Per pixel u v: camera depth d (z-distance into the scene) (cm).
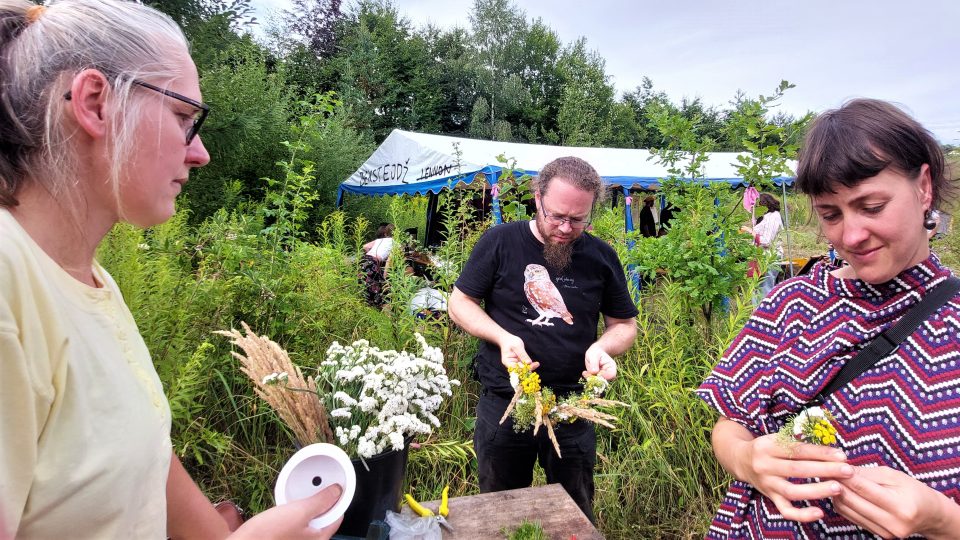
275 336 324
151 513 91
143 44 80
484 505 173
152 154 82
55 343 73
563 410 187
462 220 444
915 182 105
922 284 113
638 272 385
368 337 362
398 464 149
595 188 212
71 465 74
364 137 1520
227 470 286
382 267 514
